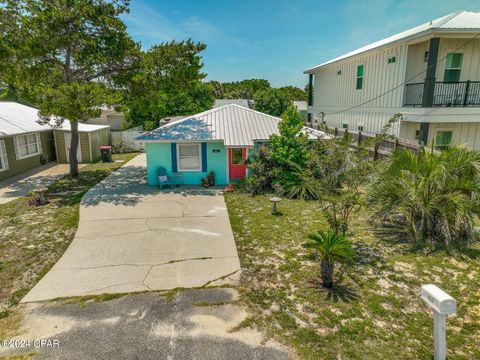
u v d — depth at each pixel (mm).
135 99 15578
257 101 33031
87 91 12320
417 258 7031
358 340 4637
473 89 13328
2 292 5980
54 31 12492
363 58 16500
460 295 5680
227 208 10875
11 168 16125
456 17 12820
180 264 7000
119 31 14008
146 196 12430
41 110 12203
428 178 7824
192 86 15422
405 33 14750
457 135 14008
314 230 8820
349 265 6777
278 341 4648
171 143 13789
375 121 15750
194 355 4398
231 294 5836
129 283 6250
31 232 8852
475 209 7648
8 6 12500
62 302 5645
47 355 4426
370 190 8477
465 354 4355
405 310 5297
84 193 12898
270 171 12711
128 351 4477
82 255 7465
